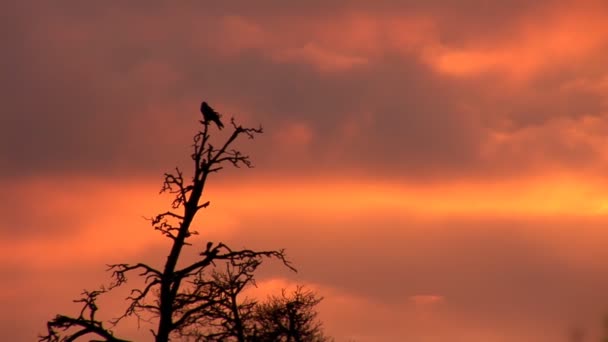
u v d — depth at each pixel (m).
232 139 138.62
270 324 150.50
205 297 139.25
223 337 140.25
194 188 138.38
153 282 137.75
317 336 156.12
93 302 136.00
